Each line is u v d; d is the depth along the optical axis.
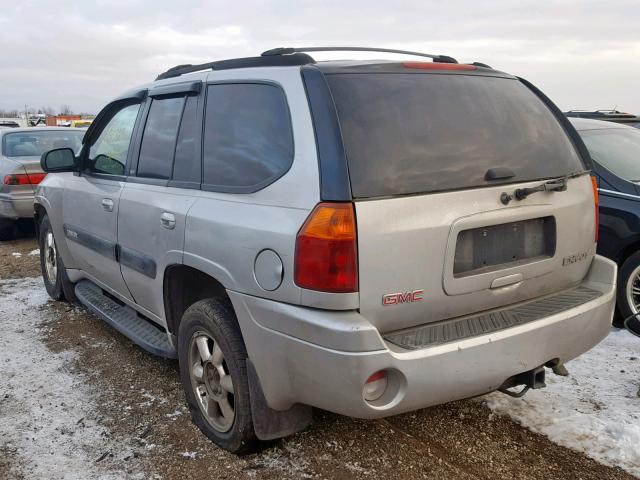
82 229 4.66
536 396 3.67
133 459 3.12
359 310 2.46
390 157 2.56
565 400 3.62
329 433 3.31
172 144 3.54
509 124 3.01
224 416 3.13
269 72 2.94
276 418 2.89
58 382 4.03
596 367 4.06
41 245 5.87
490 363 2.60
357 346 2.36
